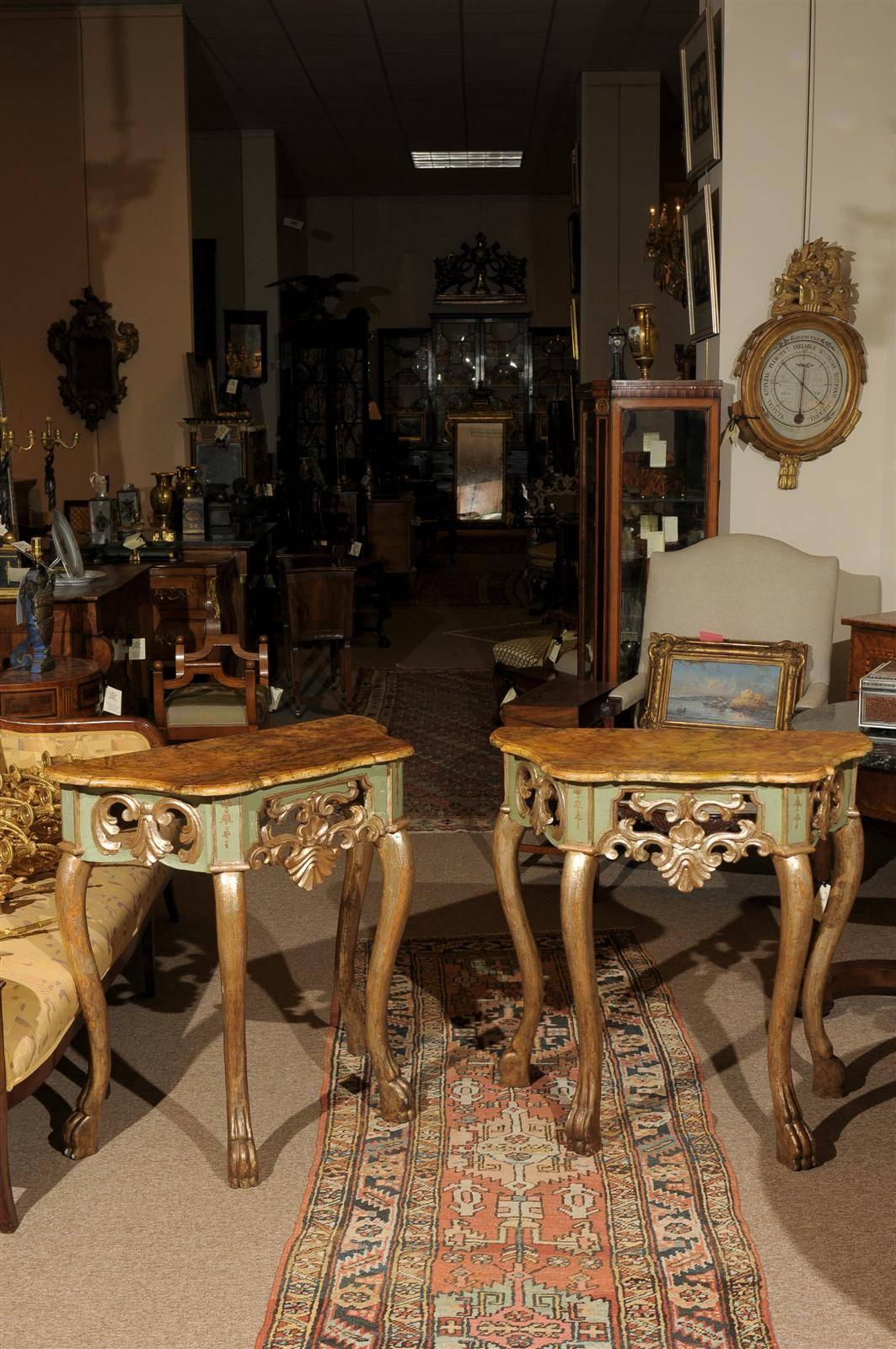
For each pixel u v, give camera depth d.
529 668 6.82
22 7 8.91
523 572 14.93
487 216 17.70
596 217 11.23
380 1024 3.05
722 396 5.96
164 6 8.93
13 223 9.08
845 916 3.10
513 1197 2.74
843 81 5.77
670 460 5.76
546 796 2.91
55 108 9.01
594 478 5.97
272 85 11.62
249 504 9.28
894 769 3.32
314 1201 2.73
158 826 2.72
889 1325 2.33
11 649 5.25
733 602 5.07
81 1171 2.87
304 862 2.80
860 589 6.00
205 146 13.48
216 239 13.61
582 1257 2.53
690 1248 2.55
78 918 2.83
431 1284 2.44
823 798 2.83
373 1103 3.17
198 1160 2.91
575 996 2.88
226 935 2.69
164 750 2.98
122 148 9.03
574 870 2.80
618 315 11.30
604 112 11.14
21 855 3.27
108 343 9.12
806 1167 2.85
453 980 3.93
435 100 12.23
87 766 2.81
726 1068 3.33
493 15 9.62
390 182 16.64
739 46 5.77
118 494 7.98
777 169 5.84
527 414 18.12
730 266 5.89
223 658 7.86
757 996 3.79
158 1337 2.30
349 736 3.11
